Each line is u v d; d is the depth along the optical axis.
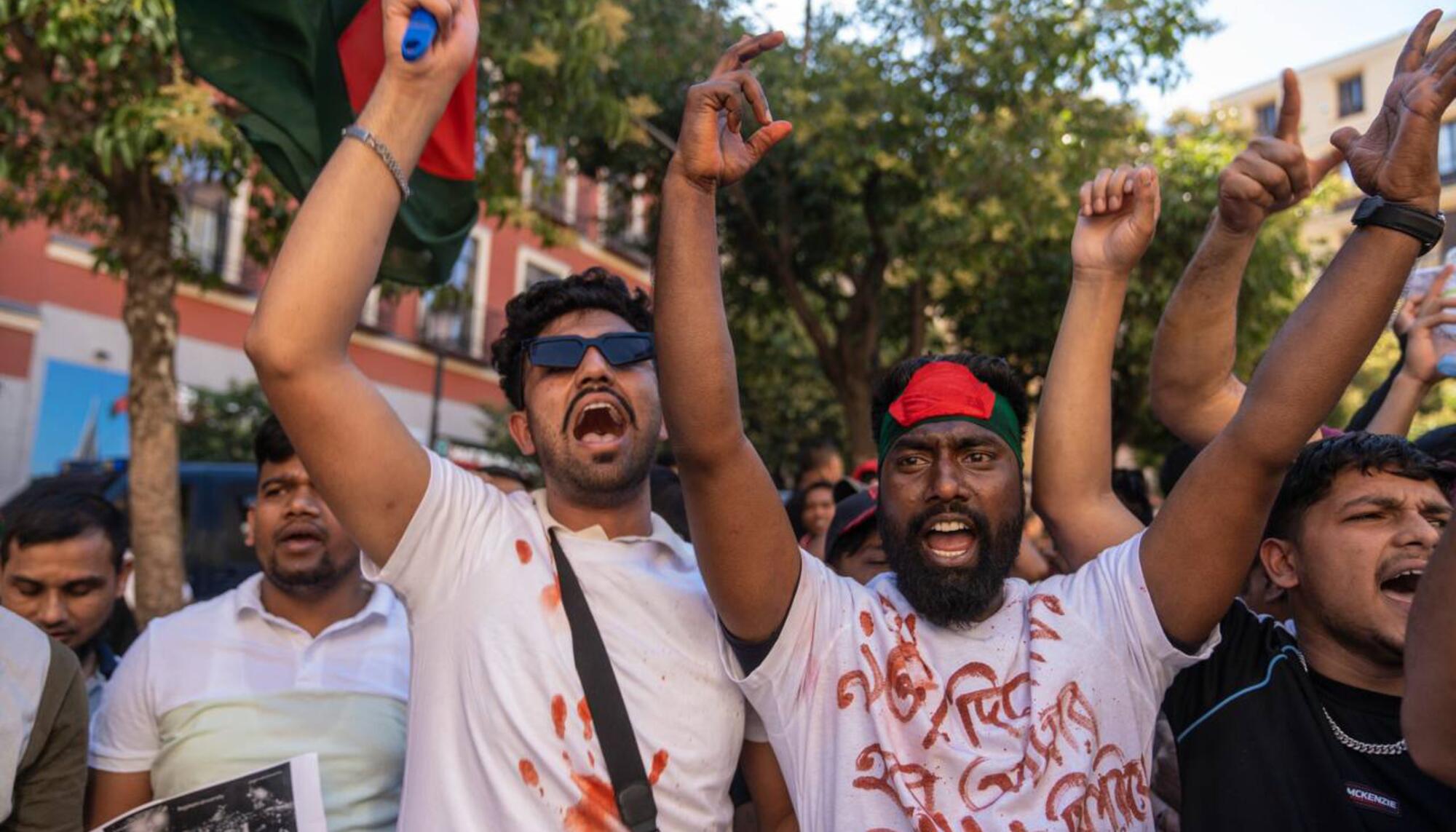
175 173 5.11
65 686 2.04
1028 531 5.17
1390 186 1.59
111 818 2.20
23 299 12.09
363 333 16.09
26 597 2.46
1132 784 1.76
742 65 1.75
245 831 2.04
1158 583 1.80
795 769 1.82
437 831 1.69
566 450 1.94
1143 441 11.58
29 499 2.61
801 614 1.83
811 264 9.82
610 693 1.75
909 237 8.72
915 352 9.38
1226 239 2.09
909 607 1.93
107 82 5.28
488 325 17.73
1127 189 2.13
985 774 1.71
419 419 16.95
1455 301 2.55
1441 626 1.46
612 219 10.55
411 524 1.79
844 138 8.17
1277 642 2.01
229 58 2.22
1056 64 8.18
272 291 1.63
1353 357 1.61
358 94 2.10
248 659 2.30
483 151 6.72
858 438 9.42
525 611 1.80
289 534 2.36
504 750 1.70
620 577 1.89
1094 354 2.16
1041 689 1.77
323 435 1.67
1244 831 1.80
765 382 12.41
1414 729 1.51
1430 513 1.88
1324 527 1.93
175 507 5.41
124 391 13.02
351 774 2.18
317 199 1.66
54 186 6.17
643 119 7.91
